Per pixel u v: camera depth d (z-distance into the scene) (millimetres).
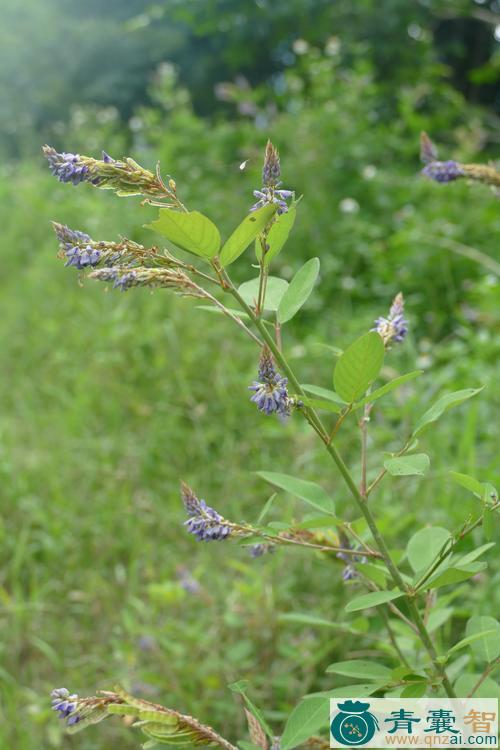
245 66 3904
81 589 1042
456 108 2602
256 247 594
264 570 922
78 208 2471
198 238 572
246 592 900
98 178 577
